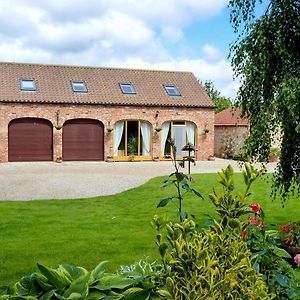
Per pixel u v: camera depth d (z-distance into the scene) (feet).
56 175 57.77
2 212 32.40
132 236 25.14
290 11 19.43
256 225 10.77
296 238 17.30
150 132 84.28
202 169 67.05
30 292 8.36
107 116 81.20
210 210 33.22
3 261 20.33
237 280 7.33
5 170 64.08
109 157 81.92
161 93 86.02
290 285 9.66
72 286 8.31
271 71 19.38
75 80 83.15
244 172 8.21
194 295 6.78
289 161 21.30
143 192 42.86
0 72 80.12
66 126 80.12
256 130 19.30
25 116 76.95
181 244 7.25
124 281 8.60
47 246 22.99
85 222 29.30
